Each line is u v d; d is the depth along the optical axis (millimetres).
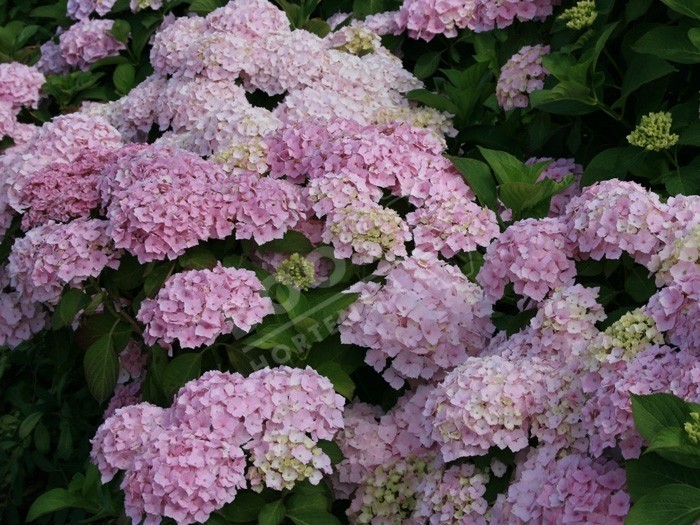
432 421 1189
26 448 1825
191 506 1106
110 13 2217
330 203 1386
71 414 1779
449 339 1299
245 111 1587
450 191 1436
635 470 983
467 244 1399
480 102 1749
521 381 1153
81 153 1604
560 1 1670
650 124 1392
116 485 1299
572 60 1535
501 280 1283
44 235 1442
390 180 1433
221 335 1351
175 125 1715
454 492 1154
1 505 1823
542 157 1689
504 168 1451
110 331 1418
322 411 1192
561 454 1122
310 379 1204
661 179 1455
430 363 1307
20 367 2064
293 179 1498
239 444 1159
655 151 1453
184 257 1389
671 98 1602
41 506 1243
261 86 1732
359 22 1944
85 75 2127
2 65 2164
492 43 1878
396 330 1284
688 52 1429
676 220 1190
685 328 1062
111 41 2137
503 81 1678
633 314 1111
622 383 1024
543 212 1442
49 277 1415
